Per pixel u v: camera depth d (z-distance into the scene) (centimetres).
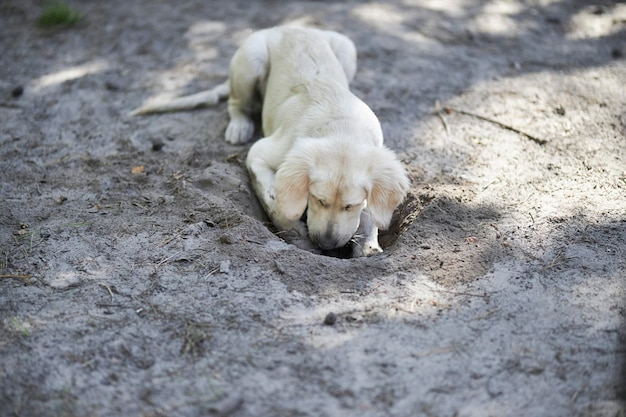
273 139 269
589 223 259
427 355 234
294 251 252
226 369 232
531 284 246
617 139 284
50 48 323
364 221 263
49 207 264
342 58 290
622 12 342
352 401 228
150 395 229
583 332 238
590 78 307
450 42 325
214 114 295
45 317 240
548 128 288
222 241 254
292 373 232
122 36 329
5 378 231
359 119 264
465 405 228
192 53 320
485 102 298
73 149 282
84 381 230
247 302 243
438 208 261
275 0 350
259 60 283
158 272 249
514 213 262
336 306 242
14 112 295
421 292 245
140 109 293
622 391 229
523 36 329
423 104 297
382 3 348
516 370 232
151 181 271
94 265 250
